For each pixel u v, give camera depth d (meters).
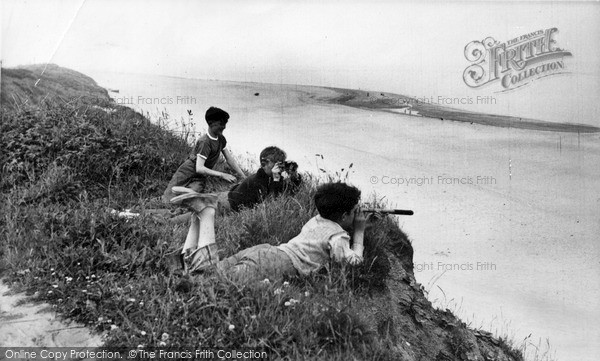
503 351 5.15
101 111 6.16
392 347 3.85
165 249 4.27
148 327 3.42
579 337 5.36
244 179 5.33
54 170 5.47
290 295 3.69
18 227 4.52
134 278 4.00
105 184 5.77
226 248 4.55
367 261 4.23
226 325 3.42
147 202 5.57
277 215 4.75
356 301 3.89
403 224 5.71
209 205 4.07
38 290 3.85
